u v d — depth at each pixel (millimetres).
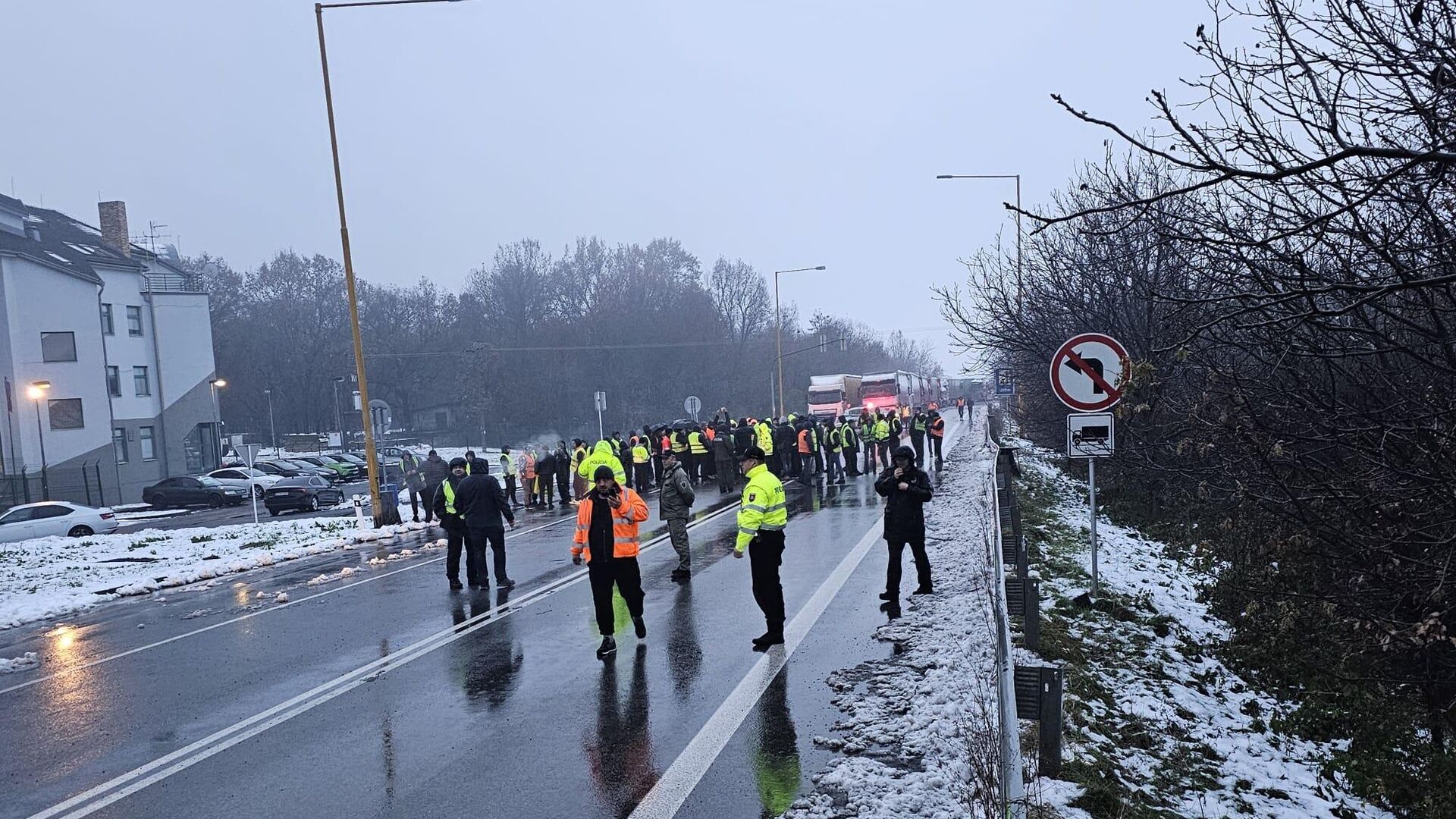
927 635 9453
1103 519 18516
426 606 12562
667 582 13281
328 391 92375
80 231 51781
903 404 60000
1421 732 8680
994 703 6789
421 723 7688
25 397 43531
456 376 87125
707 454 29266
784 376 88688
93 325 46375
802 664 8758
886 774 6117
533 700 8141
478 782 6398
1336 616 7867
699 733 7109
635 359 81562
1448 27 4848
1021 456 28703
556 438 77000
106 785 6641
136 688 9227
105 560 20031
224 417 92062
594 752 6848
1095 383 10281
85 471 42938
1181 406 9984
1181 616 11258
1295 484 7582
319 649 10398
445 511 13836
